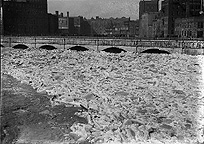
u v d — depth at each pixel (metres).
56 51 54.84
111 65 34.88
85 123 14.48
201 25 72.44
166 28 87.94
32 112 16.05
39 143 11.94
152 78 25.41
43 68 33.34
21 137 12.62
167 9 87.88
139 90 20.91
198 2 88.06
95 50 55.25
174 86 20.95
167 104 16.48
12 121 14.32
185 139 11.26
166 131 12.34
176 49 45.56
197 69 25.06
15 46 66.00
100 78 26.41
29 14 104.25
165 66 31.50
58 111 16.55
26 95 19.83
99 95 19.59
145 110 15.80
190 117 13.61
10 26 98.69
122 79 25.66
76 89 21.61
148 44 49.16
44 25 109.81
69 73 29.42
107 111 15.92
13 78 26.17
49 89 21.88
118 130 12.74
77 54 48.94
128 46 51.41
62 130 13.56
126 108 16.36
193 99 16.75
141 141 11.48
